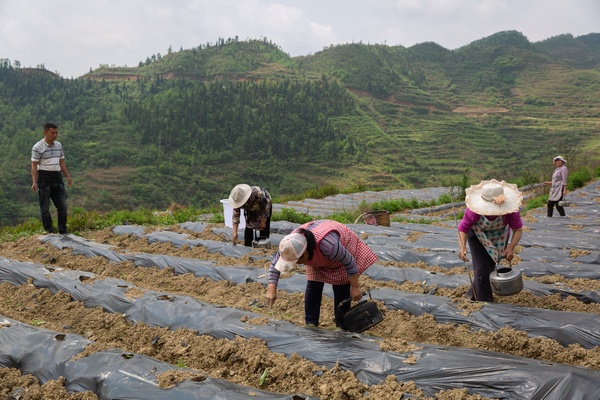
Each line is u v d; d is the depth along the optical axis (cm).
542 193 2233
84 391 473
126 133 16550
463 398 416
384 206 2075
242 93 18838
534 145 17062
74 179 13425
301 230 483
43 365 509
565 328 537
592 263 875
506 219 605
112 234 1219
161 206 12356
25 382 495
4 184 12725
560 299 683
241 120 17112
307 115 18300
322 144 16388
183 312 618
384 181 14025
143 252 1031
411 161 15612
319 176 14612
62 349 523
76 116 19800
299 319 655
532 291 700
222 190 13462
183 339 571
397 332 614
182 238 1105
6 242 1155
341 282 541
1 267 829
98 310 675
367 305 523
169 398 435
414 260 927
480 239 615
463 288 716
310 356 496
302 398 431
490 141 17525
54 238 1081
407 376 446
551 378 409
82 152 15038
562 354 515
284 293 732
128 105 19712
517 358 449
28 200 12638
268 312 686
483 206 588
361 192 2966
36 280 781
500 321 574
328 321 646
